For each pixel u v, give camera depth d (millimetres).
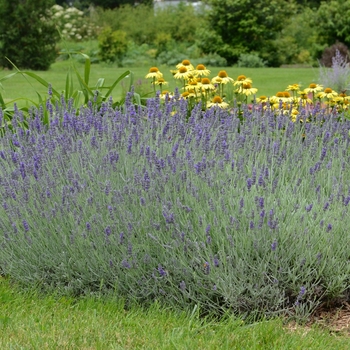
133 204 5086
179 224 4996
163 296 4938
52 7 35625
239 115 8398
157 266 4980
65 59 39969
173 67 36469
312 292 4750
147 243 4945
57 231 5125
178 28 44125
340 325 4711
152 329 4445
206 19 38781
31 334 4363
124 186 5113
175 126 5969
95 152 5789
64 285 5254
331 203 5121
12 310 4781
